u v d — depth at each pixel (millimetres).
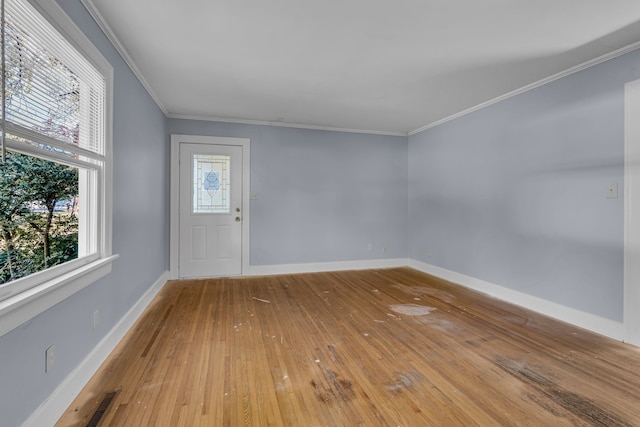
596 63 2553
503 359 2104
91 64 1795
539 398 1688
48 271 1442
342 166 4867
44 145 1427
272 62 2656
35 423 1311
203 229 4312
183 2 1860
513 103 3299
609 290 2467
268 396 1688
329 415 1546
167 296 3449
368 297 3461
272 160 4543
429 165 4656
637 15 1979
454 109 3910
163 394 1691
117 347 2213
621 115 2393
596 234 2555
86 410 1550
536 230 3055
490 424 1491
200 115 4195
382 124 4637
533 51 2455
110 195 2057
